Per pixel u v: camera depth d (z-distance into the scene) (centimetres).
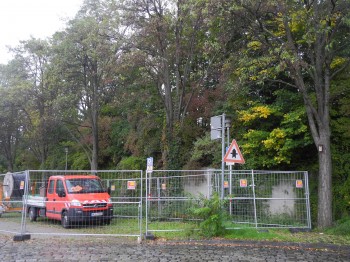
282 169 1614
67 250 936
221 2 1384
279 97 1653
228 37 1644
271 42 1513
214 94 2073
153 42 2019
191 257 861
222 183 1186
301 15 1357
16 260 819
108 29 2136
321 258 870
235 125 1769
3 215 1812
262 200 1310
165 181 1432
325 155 1328
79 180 1504
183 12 1914
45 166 3828
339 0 1316
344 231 1190
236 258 855
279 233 1196
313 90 1627
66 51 2539
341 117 1505
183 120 2105
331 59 1393
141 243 1038
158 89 2219
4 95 3133
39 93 3184
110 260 824
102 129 3172
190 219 1245
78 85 2764
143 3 2036
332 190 1438
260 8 1426
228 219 1154
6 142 4316
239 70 1667
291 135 1516
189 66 2130
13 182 1574
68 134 3600
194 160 1930
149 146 2405
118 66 2034
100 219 1368
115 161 3053
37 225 1480
